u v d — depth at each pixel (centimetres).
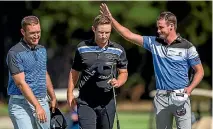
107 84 2127
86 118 2134
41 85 2120
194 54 2191
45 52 2138
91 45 2134
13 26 8569
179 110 2198
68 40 8762
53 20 8388
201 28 8594
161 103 2209
